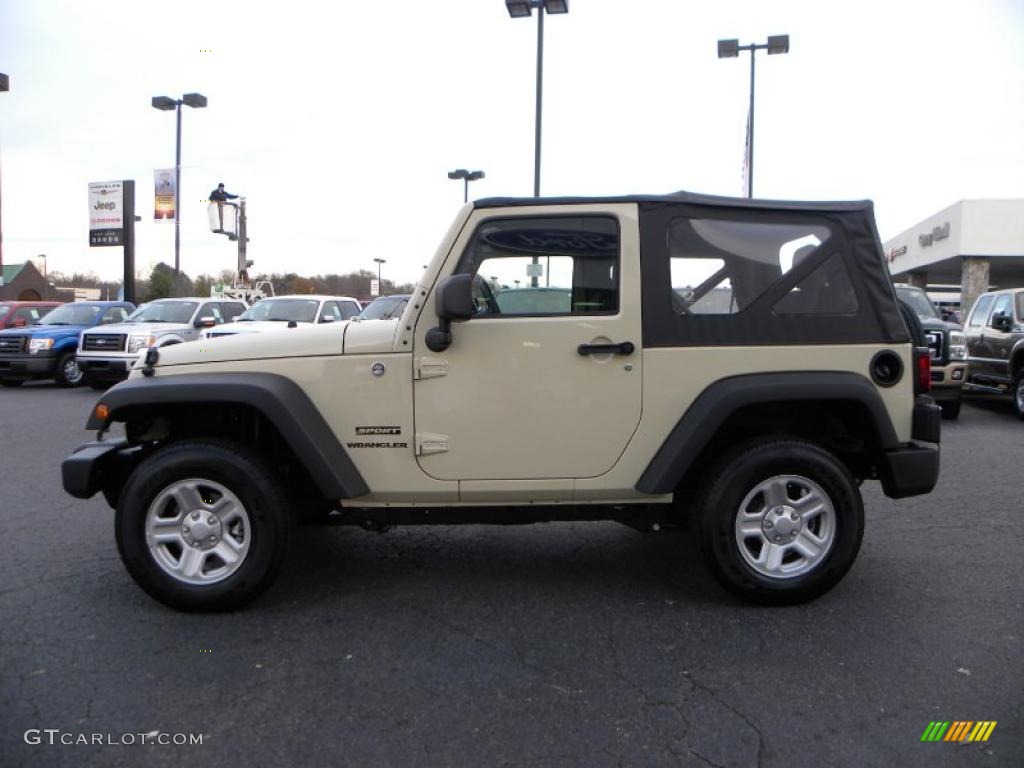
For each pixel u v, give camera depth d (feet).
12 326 61.31
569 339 12.76
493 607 13.37
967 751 9.02
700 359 12.84
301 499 14.02
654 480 12.67
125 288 95.25
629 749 9.09
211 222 66.33
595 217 12.99
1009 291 37.78
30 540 17.11
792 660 11.30
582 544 16.92
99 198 95.20
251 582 12.75
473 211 12.93
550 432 12.86
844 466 13.06
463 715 9.84
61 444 29.27
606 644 11.87
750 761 8.86
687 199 13.05
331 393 12.84
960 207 84.94
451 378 12.78
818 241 13.26
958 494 20.99
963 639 11.96
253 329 45.52
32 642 11.92
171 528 12.89
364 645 11.85
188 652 11.59
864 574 14.88
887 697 10.23
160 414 13.71
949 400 34.45
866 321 13.15
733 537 12.91
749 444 13.07
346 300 54.19
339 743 9.22
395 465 12.91
